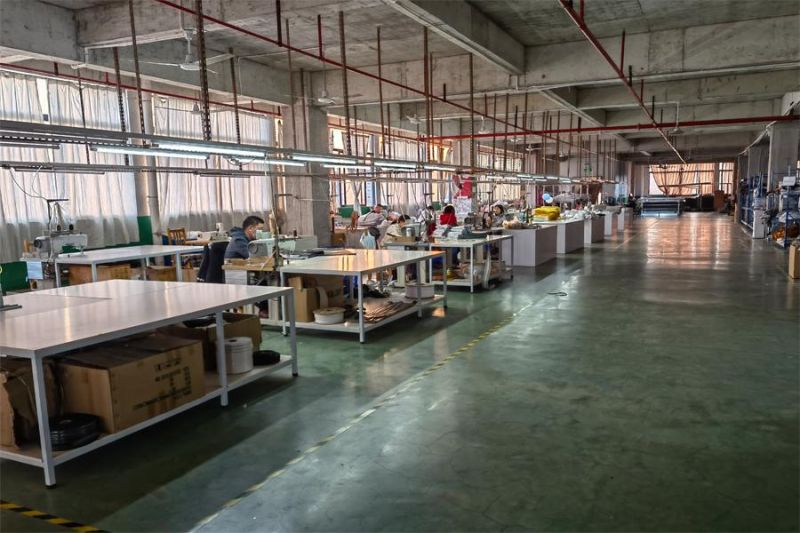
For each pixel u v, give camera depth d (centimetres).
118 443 316
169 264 939
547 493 255
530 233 994
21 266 808
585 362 446
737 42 719
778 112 1310
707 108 1362
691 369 425
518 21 712
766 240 1398
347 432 325
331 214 1330
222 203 1148
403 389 393
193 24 599
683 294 722
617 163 2681
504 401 367
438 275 803
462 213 1219
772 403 356
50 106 837
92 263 631
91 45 670
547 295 735
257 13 575
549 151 2312
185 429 333
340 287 599
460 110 1270
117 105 932
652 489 257
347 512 243
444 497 254
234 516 242
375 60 930
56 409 307
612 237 1579
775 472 271
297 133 1041
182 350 337
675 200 2778
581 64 803
